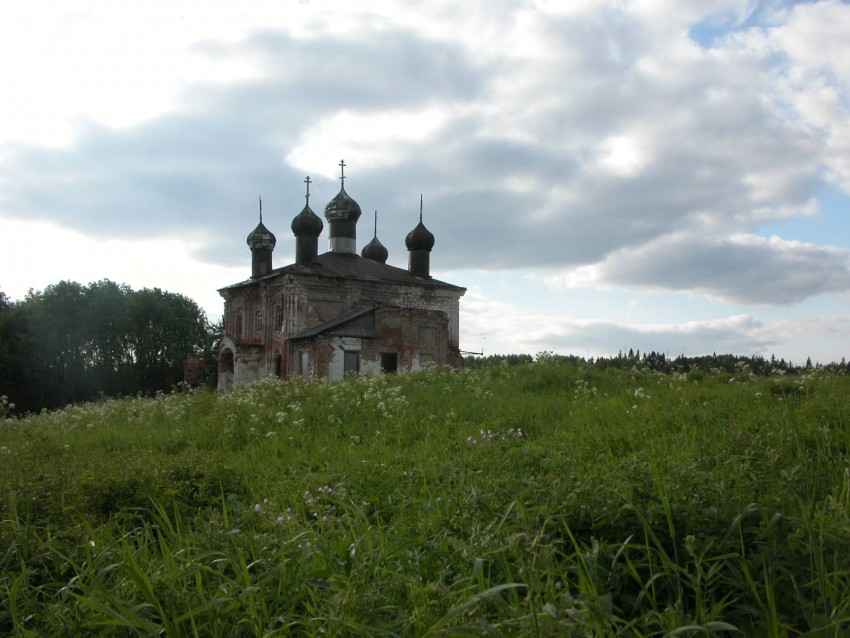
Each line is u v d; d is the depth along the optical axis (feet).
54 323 203.10
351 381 66.28
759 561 12.73
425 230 176.96
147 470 24.11
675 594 12.73
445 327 149.79
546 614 9.77
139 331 218.59
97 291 214.48
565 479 17.42
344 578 13.28
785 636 10.62
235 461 29.43
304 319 144.15
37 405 202.69
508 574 12.73
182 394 78.74
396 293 157.07
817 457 20.33
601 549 13.51
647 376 51.21
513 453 25.36
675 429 29.07
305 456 31.37
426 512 18.65
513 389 50.37
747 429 26.48
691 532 13.91
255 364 150.20
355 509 19.39
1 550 16.46
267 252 168.55
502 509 16.78
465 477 21.77
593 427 31.55
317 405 45.62
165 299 229.86
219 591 13.75
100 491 22.08
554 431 31.40
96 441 41.57
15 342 198.70
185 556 16.06
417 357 144.66
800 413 28.71
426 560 14.75
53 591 15.53
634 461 17.70
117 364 219.00
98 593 13.48
